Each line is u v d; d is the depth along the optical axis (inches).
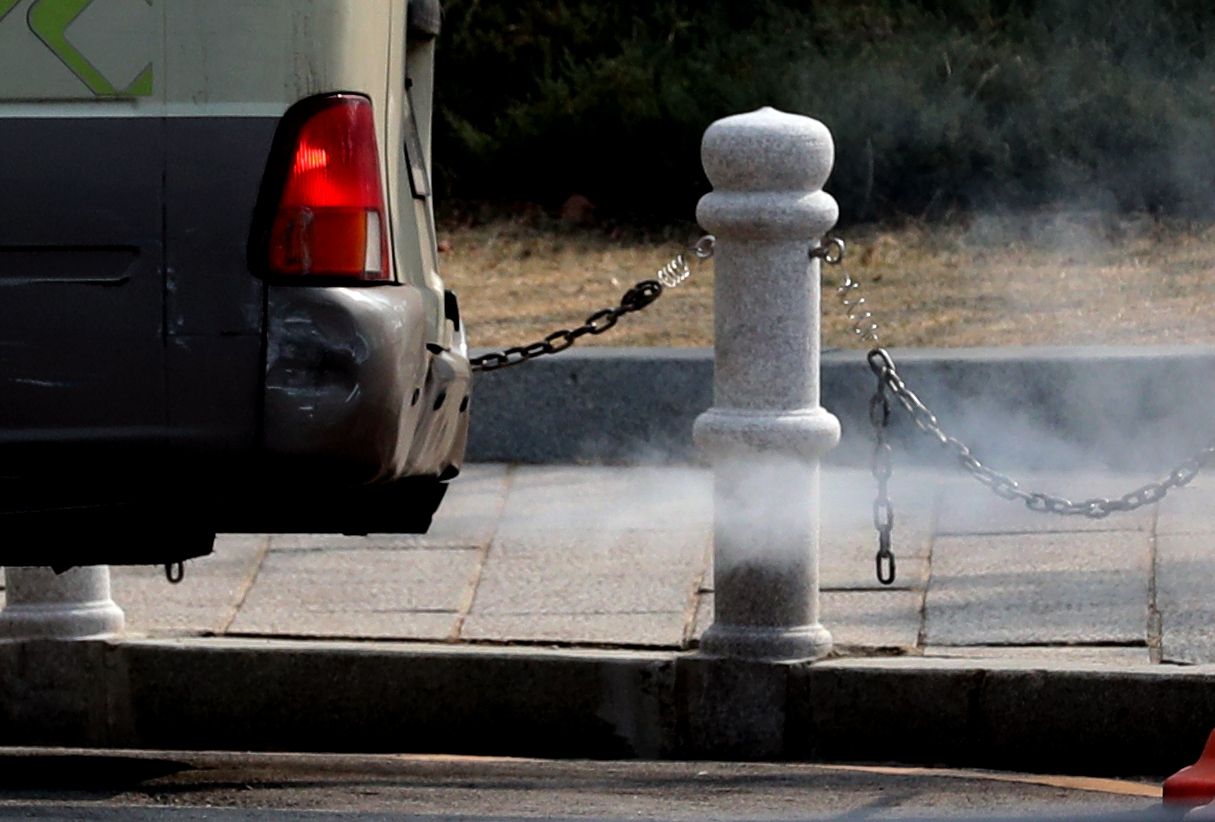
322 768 637.9
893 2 1825.8
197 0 495.2
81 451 498.6
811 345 659.4
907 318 1216.8
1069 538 800.9
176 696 689.0
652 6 1902.1
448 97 1851.6
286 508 523.8
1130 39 1726.1
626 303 734.5
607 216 1737.2
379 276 510.9
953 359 933.8
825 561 783.7
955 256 1465.3
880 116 1646.2
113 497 503.5
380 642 695.7
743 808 558.9
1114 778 620.7
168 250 495.8
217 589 765.9
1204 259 1407.5
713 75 1752.0
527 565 792.9
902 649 671.8
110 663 692.1
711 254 667.4
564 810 557.0
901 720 642.8
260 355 497.7
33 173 493.0
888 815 548.4
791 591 658.8
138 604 746.2
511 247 1635.1
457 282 1455.5
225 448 498.9
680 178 1723.7
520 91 1870.1
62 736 695.7
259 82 497.7
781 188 650.2
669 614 722.2
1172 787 532.1
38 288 494.3
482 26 1898.4
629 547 816.9
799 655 657.6
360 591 761.0
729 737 657.6
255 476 502.3
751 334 655.8
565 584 764.6
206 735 688.4
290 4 497.0
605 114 1744.6
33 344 495.2
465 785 602.2
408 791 590.2
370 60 518.0
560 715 668.7
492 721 673.0
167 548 511.8
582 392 971.9
